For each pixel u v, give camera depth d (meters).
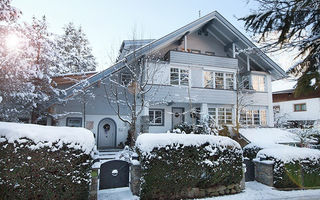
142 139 5.48
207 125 11.87
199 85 14.24
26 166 4.17
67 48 23.47
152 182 5.10
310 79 3.52
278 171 6.68
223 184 5.98
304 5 3.36
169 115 14.46
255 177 7.34
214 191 5.81
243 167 6.50
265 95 16.17
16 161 4.13
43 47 10.03
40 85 9.93
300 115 22.33
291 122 21.69
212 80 14.83
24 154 4.19
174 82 13.51
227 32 15.46
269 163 6.75
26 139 4.25
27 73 8.69
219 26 15.41
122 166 5.86
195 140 5.80
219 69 14.97
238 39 15.34
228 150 6.16
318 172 6.99
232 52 16.28
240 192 6.15
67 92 10.30
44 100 9.66
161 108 14.39
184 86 13.46
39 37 10.16
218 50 16.62
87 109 11.78
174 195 5.36
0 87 8.09
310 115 21.22
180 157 5.47
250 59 16.75
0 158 4.07
